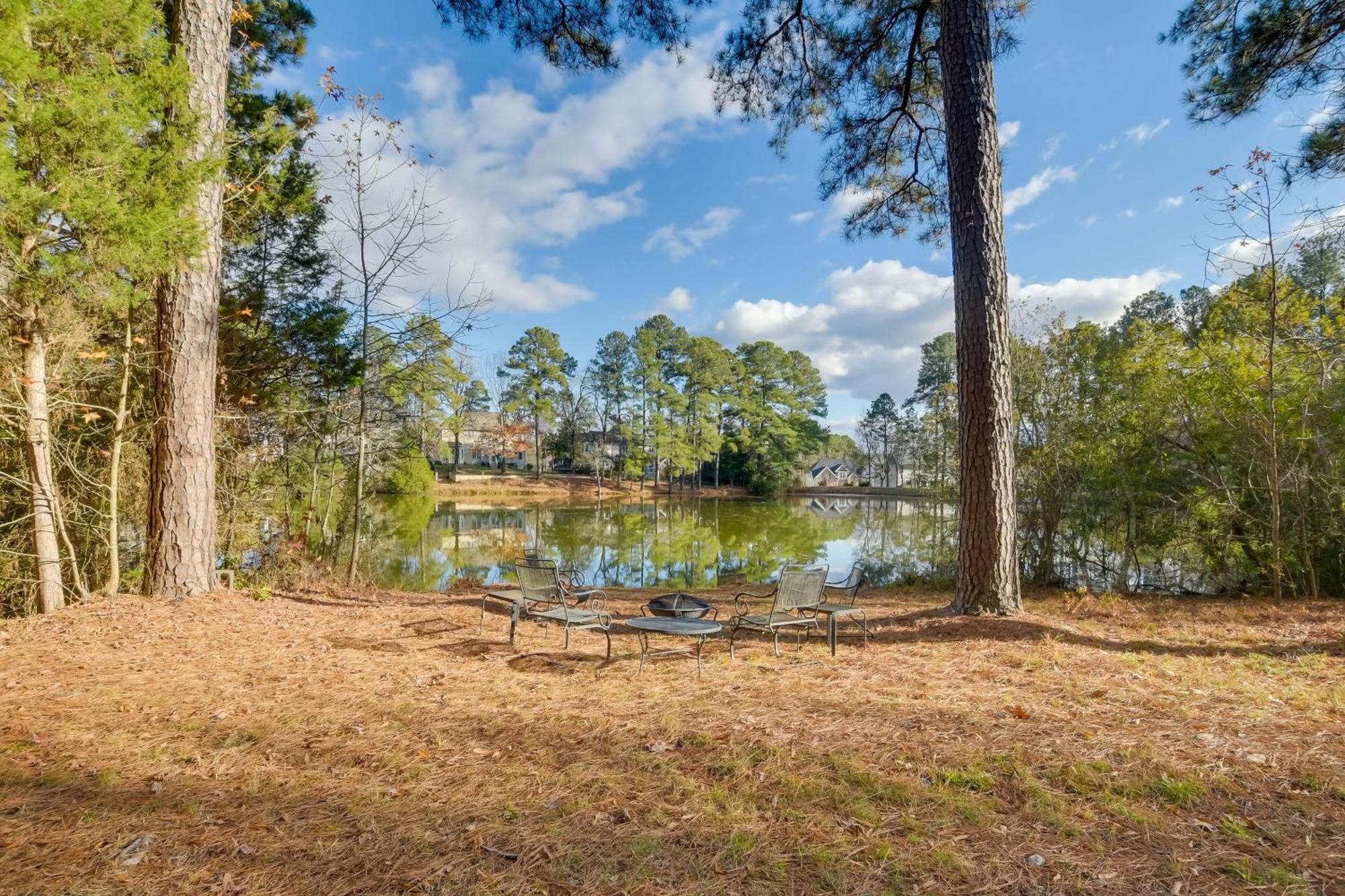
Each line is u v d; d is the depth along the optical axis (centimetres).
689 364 4909
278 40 947
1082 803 256
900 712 360
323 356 971
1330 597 828
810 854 222
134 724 354
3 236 459
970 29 651
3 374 655
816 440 5316
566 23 743
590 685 429
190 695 405
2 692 410
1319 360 816
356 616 672
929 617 647
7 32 412
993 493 636
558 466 5784
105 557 846
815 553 1877
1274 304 741
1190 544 958
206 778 288
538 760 303
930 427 1355
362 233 985
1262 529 874
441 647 549
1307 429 807
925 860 219
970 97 646
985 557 640
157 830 243
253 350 929
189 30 657
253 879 212
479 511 3272
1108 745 309
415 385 1184
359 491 1043
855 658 500
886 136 940
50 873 215
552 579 542
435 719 359
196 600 662
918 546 1622
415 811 257
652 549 1975
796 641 584
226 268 954
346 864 221
